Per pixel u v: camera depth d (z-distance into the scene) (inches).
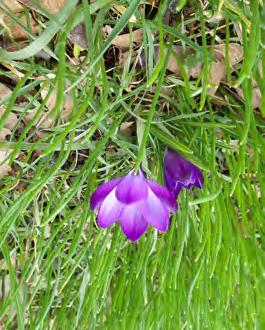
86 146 12.5
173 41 11.0
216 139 12.4
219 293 13.6
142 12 10.7
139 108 12.1
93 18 10.7
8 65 10.9
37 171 12.0
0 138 12.2
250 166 12.3
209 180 12.8
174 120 12.1
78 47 11.1
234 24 11.1
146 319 13.9
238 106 12.2
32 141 12.4
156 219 10.5
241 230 14.5
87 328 15.5
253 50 8.5
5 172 12.9
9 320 13.3
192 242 13.3
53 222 13.8
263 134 13.1
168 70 11.7
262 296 12.4
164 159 11.7
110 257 12.3
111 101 12.0
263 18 9.4
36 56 11.1
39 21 10.2
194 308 13.2
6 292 15.5
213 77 12.0
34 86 11.6
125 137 12.6
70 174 13.5
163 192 10.4
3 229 12.1
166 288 13.4
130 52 10.8
